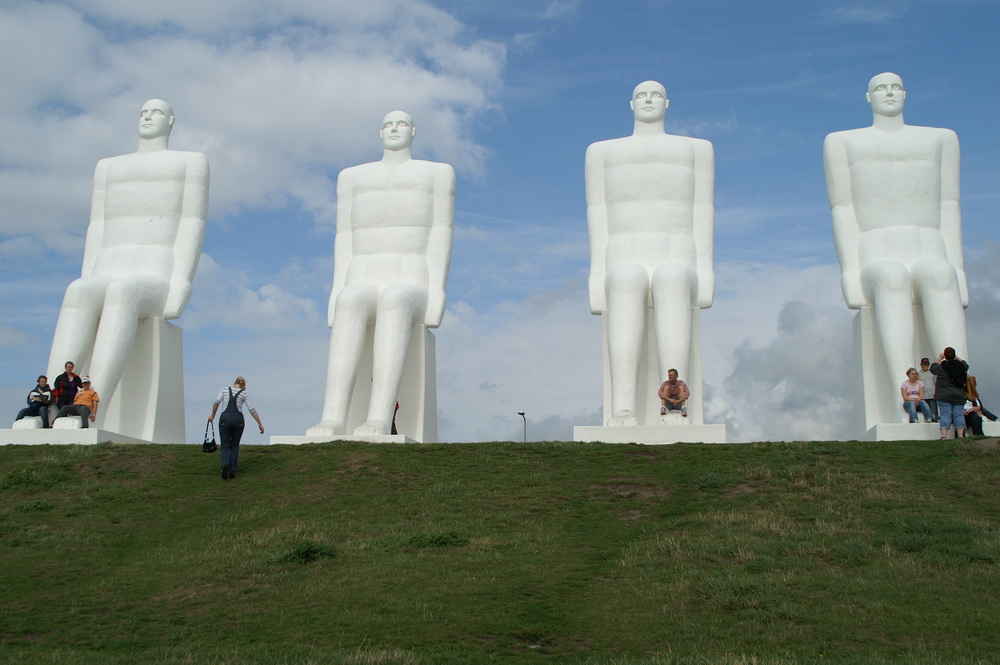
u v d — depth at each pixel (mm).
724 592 11188
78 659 9758
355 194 22922
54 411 20250
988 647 9766
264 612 11086
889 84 22250
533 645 10203
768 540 12906
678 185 22125
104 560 13125
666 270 21219
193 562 12789
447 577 11867
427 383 22453
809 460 16328
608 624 10625
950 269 20781
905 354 20328
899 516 13523
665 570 11977
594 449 17703
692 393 21391
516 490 15641
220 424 16625
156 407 22266
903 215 21656
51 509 15242
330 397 21047
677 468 16422
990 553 12039
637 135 22719
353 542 13359
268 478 16641
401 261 22328
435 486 15914
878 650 9789
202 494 15922
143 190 23062
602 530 13844
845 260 21797
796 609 10742
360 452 17984
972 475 15164
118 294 21656
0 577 12414
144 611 11234
